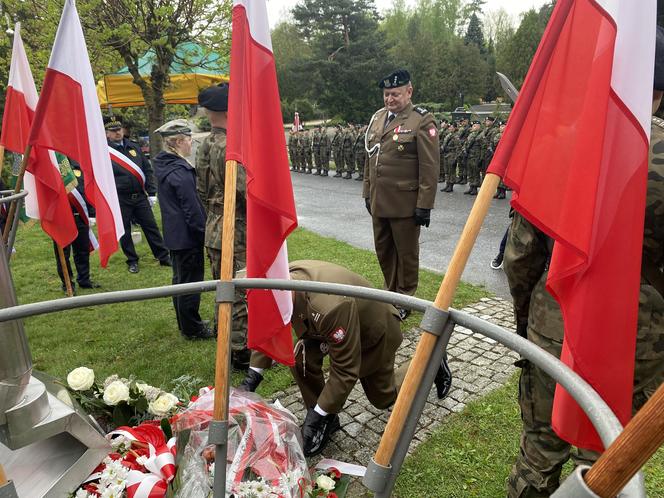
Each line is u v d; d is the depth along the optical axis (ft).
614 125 3.57
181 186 11.96
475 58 133.39
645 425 1.65
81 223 17.17
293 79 129.70
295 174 59.06
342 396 7.70
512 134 3.27
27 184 9.82
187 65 27.81
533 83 3.33
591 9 3.38
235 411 5.95
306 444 7.89
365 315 7.95
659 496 7.18
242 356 11.13
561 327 5.13
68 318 14.93
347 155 52.65
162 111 28.86
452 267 3.08
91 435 5.30
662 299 4.69
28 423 4.79
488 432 8.84
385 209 13.94
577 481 1.79
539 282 5.42
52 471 5.26
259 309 5.19
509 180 3.31
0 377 4.59
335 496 5.80
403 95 13.65
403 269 14.43
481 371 11.02
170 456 5.60
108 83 30.32
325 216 31.48
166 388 10.77
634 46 3.47
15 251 23.61
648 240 4.51
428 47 140.36
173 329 13.93
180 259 12.64
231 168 4.07
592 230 3.64
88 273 17.94
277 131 4.64
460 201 35.88
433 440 8.67
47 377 5.97
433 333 3.08
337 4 120.16
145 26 25.02
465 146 39.47
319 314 7.25
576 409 3.93
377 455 3.20
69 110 7.80
